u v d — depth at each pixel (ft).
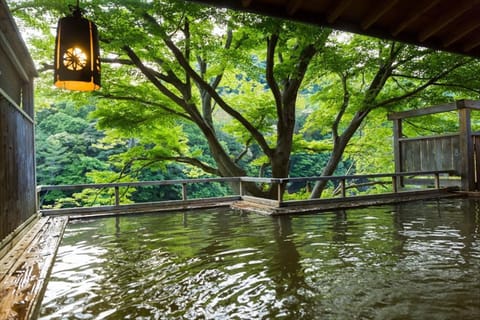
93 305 8.14
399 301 7.93
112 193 30.48
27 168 16.35
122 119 26.50
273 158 29.25
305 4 10.43
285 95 29.76
